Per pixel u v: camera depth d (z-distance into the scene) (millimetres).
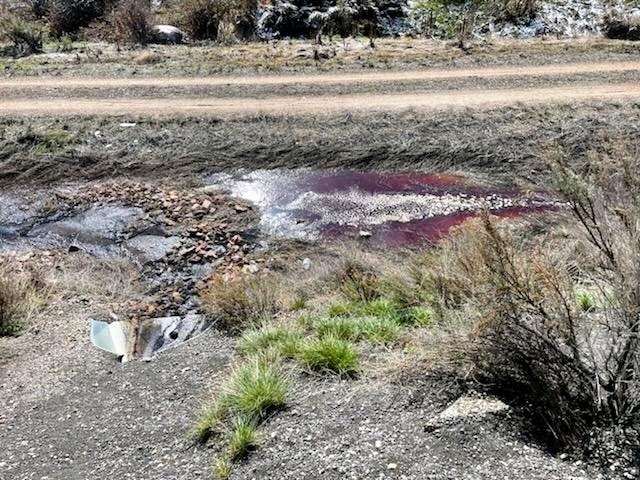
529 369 4203
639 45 16484
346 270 7660
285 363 5320
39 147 11812
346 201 10211
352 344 5430
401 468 3814
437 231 9234
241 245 9148
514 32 19172
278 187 10703
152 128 12453
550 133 11414
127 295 7961
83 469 4492
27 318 7035
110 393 5535
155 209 10148
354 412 4457
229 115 12836
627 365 3922
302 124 12430
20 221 10023
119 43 18891
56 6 21312
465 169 10891
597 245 4258
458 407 4184
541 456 3734
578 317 4277
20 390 5699
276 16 19891
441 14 20781
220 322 6941
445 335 4922
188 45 18828
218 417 4676
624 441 3705
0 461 4664
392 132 11984
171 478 4215
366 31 19844
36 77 15383
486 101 12977
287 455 4137
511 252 4359
